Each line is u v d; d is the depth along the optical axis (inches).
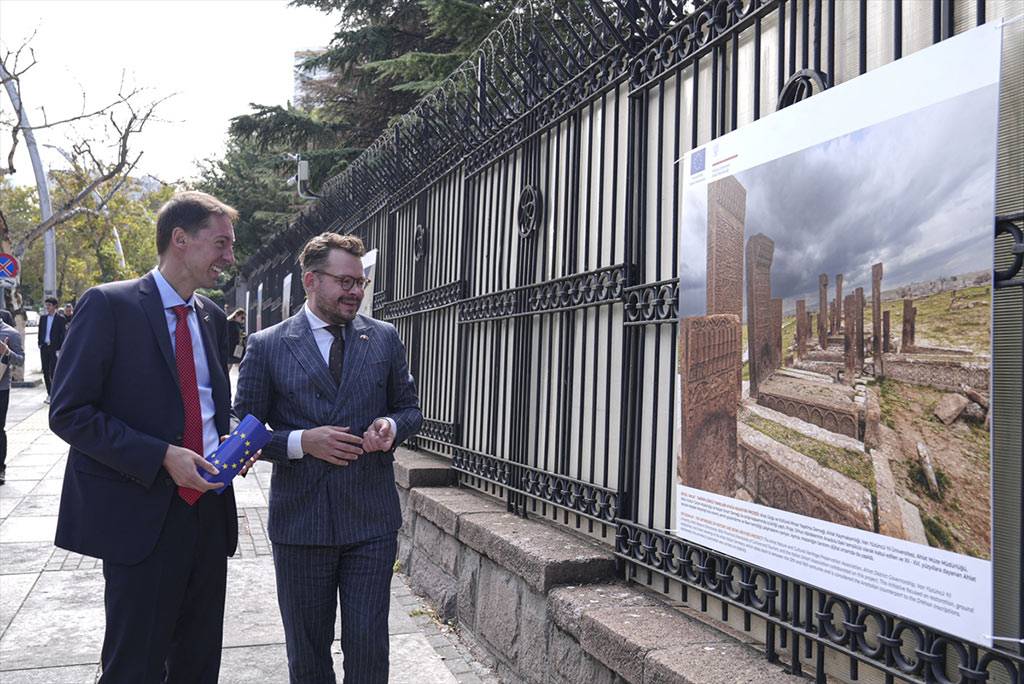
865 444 92.3
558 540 164.4
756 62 118.0
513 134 208.5
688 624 124.7
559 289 177.6
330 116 806.5
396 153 312.5
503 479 203.8
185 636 122.3
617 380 157.6
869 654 93.6
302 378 128.6
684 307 128.1
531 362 193.3
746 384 112.7
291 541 125.0
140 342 114.1
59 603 203.3
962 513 80.6
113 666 112.1
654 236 145.8
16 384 885.2
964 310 80.5
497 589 173.9
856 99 94.3
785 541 104.7
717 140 120.7
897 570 87.8
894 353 88.7
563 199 181.0
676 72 137.9
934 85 84.1
